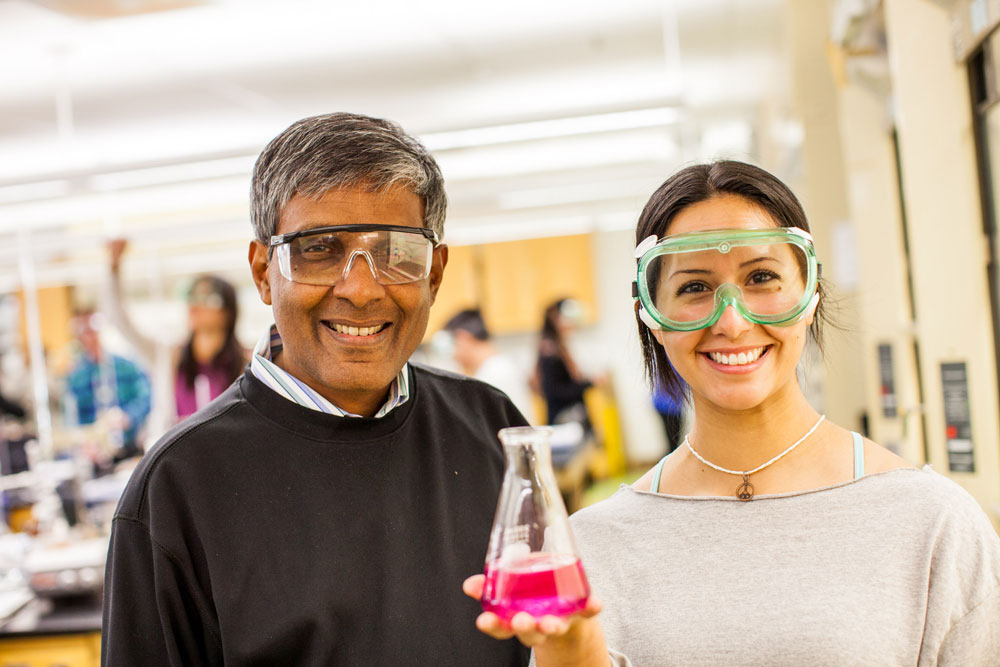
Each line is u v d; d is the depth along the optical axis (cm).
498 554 86
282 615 119
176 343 370
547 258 743
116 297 366
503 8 356
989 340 209
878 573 103
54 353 423
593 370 765
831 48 296
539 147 407
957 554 102
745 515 111
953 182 212
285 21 343
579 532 120
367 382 126
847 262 338
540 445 88
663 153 453
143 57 366
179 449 124
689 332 110
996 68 188
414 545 128
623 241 759
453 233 616
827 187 346
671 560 112
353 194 122
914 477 109
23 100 407
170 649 118
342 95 452
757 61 452
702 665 104
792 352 110
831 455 113
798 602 104
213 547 120
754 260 108
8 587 281
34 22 317
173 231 416
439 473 135
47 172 316
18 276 414
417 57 404
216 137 502
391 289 124
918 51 213
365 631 122
